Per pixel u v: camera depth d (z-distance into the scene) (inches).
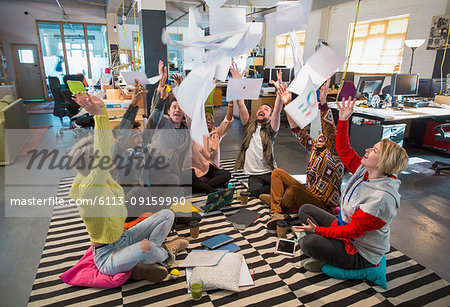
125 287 68.1
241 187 123.6
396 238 90.0
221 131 115.0
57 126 241.1
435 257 81.2
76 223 97.0
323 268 71.9
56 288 67.7
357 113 154.9
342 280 70.9
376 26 259.6
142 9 150.8
